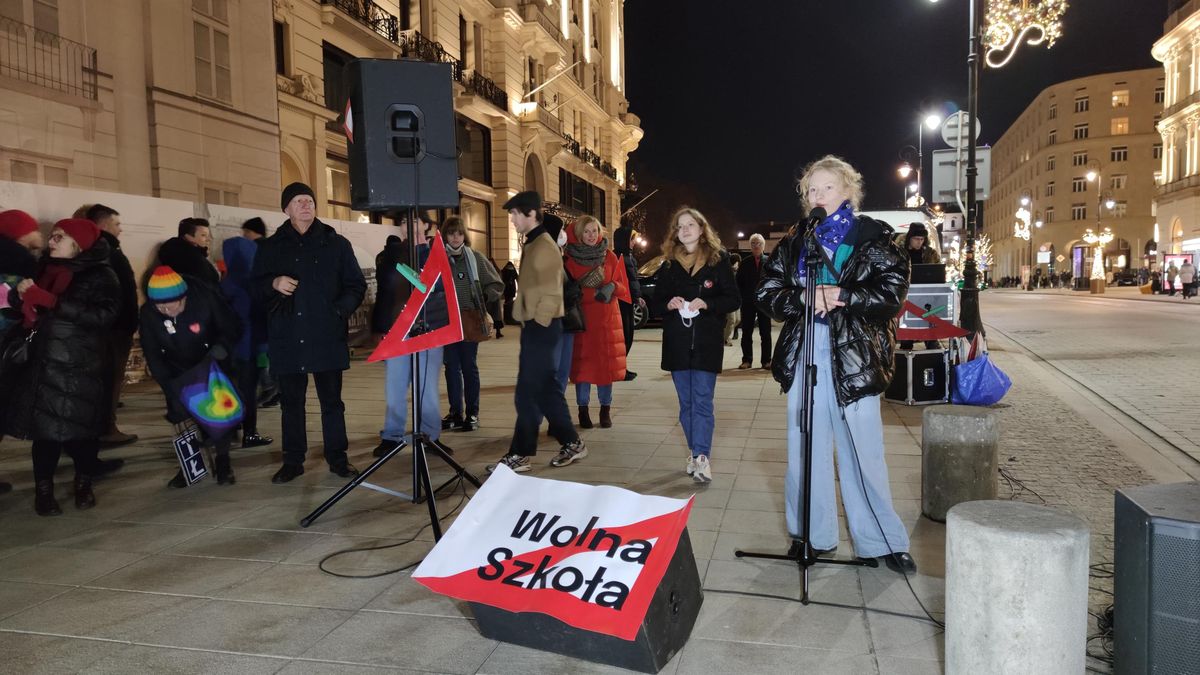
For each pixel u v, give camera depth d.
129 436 6.32
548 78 28.89
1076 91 80.38
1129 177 78.31
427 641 2.88
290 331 4.96
